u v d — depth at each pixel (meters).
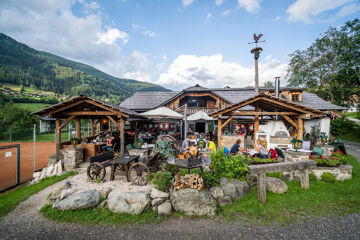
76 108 8.48
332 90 24.00
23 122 24.33
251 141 12.55
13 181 7.70
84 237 3.66
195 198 4.50
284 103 8.30
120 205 4.44
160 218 4.30
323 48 23.98
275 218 4.22
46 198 5.25
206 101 17.38
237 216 4.35
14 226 4.01
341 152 7.74
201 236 3.67
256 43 12.57
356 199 4.96
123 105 16.92
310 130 11.73
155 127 16.05
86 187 5.36
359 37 20.25
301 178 5.66
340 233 3.64
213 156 5.82
